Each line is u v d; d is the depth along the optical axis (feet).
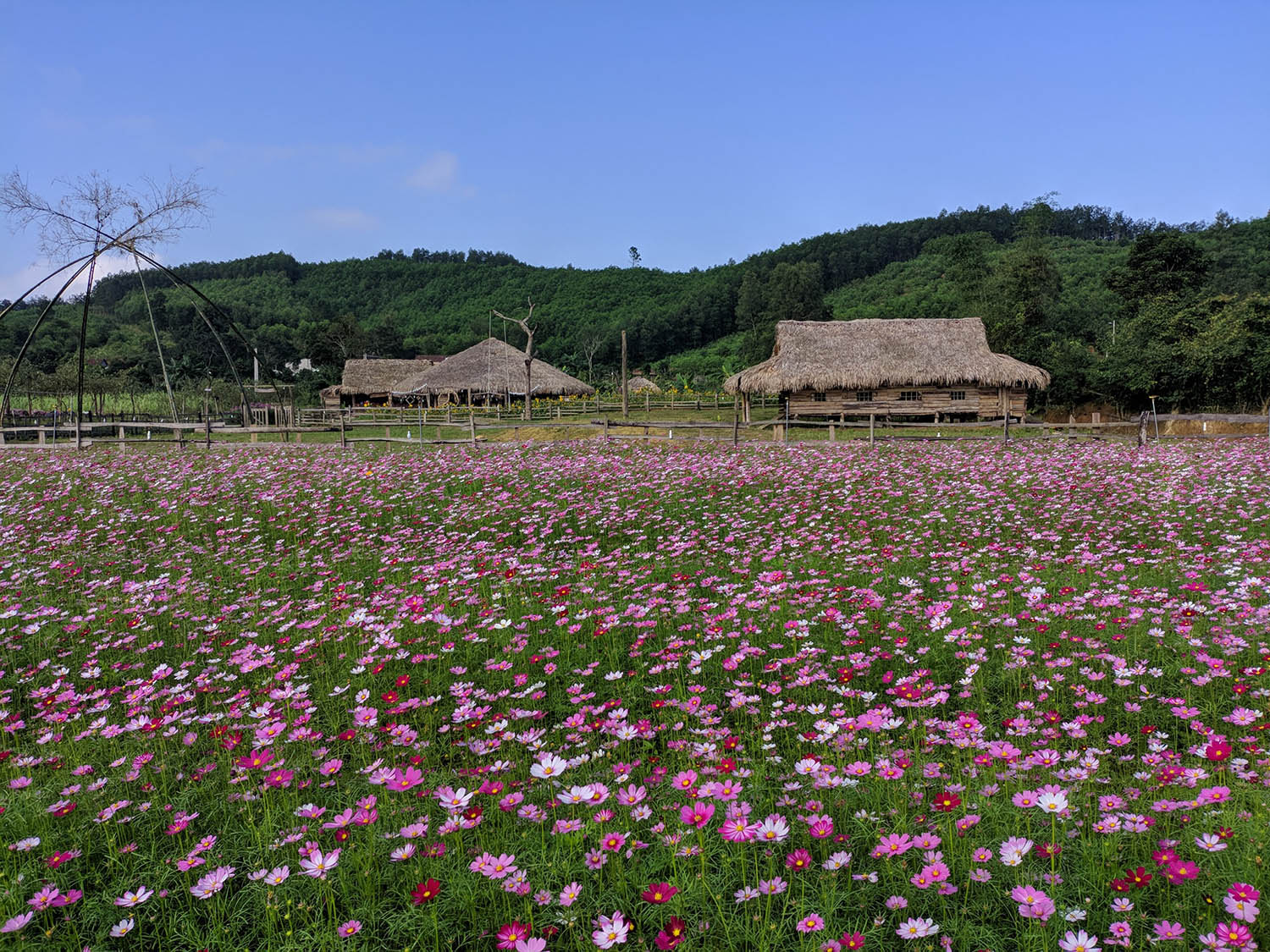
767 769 12.55
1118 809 10.21
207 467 49.65
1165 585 22.20
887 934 8.95
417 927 9.30
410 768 11.71
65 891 10.55
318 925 9.26
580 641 19.44
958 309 153.99
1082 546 26.50
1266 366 96.17
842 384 97.66
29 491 41.93
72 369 132.87
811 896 9.50
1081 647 17.25
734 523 31.81
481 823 11.28
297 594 25.17
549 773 10.93
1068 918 8.19
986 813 10.69
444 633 19.47
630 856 10.13
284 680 17.01
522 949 7.99
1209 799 9.67
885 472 42.91
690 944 8.62
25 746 15.17
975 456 49.42
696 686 15.85
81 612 22.90
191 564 28.60
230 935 9.50
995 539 29.17
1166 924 7.89
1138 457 46.44
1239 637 16.39
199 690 17.15
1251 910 7.82
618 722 13.80
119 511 36.68
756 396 146.20
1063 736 13.58
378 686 17.31
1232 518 30.14
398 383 182.70
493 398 158.81
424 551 30.12
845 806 11.17
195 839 11.57
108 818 11.23
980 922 8.96
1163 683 15.52
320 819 11.25
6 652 20.24
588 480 41.73
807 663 16.19
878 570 24.61
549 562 27.66
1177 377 104.17
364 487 41.32
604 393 193.06
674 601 21.76
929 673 16.05
